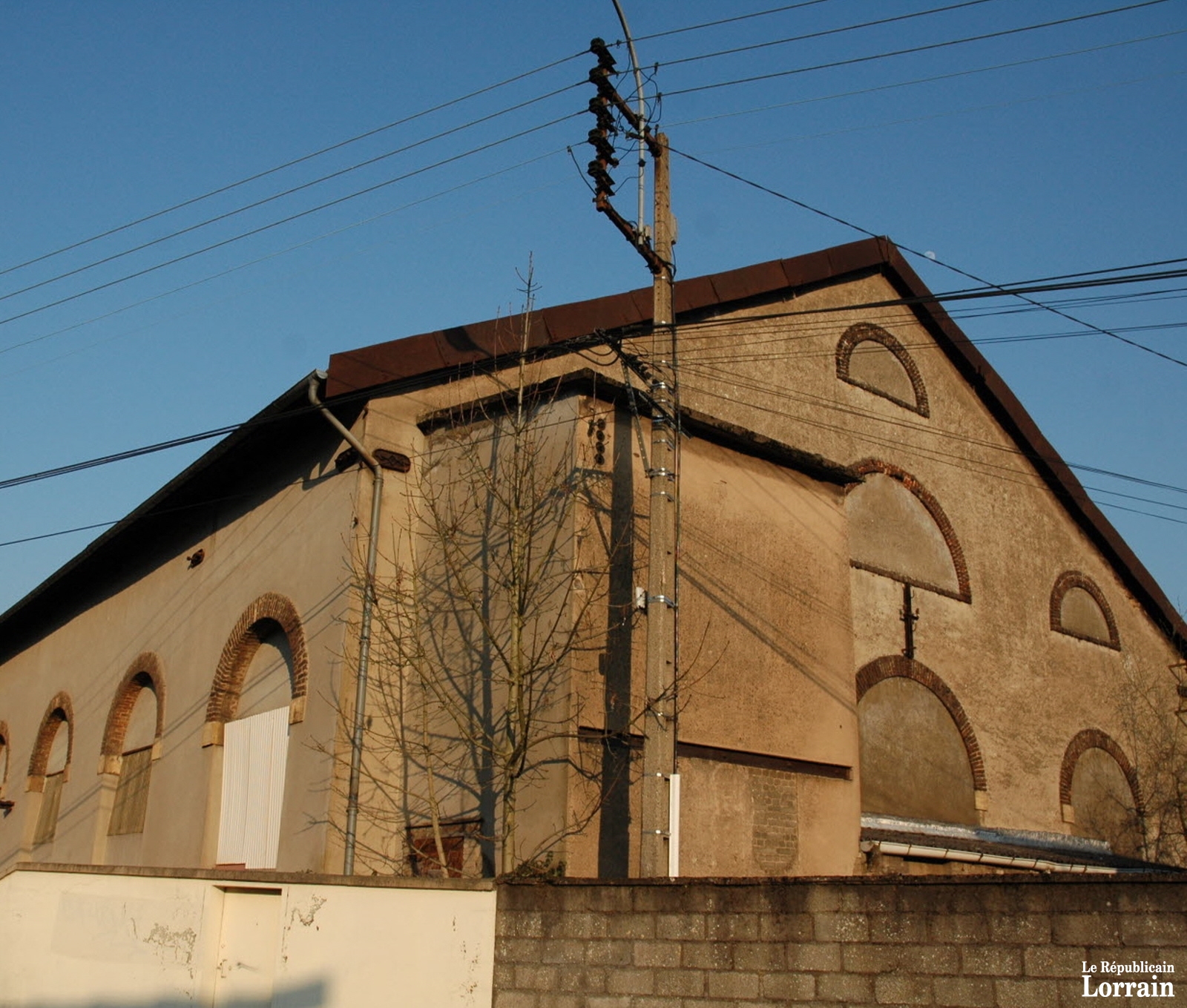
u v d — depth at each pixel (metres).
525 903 9.01
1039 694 21.19
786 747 14.77
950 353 21.92
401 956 9.19
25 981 10.70
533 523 13.26
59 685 22.33
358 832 13.45
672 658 10.97
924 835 16.69
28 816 21.95
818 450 18.48
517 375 15.04
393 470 15.01
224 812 15.56
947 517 20.64
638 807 12.80
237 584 16.83
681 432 14.76
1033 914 7.35
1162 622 24.88
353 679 13.93
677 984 8.31
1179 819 22.98
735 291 17.59
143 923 10.33
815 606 15.86
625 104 12.32
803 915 8.05
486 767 13.05
